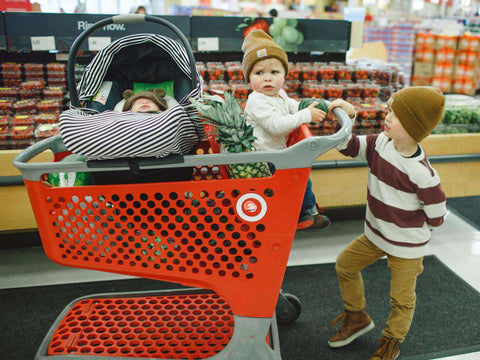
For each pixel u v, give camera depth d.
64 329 1.71
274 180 1.25
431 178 1.51
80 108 1.51
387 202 1.59
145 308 1.89
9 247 2.74
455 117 2.99
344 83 3.06
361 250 1.77
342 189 2.73
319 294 2.29
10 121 2.55
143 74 1.81
